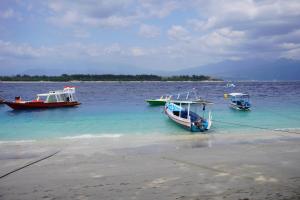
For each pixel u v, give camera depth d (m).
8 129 27.67
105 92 91.56
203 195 11.20
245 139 22.25
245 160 15.92
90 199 11.09
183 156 16.98
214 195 11.19
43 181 13.09
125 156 17.28
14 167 15.31
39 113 39.34
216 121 31.84
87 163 15.86
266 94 79.81
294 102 54.28
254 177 13.13
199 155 17.17
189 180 12.85
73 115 37.31
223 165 15.02
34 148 19.77
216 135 23.94
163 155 17.34
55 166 15.38
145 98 65.75
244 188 11.86
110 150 18.98
